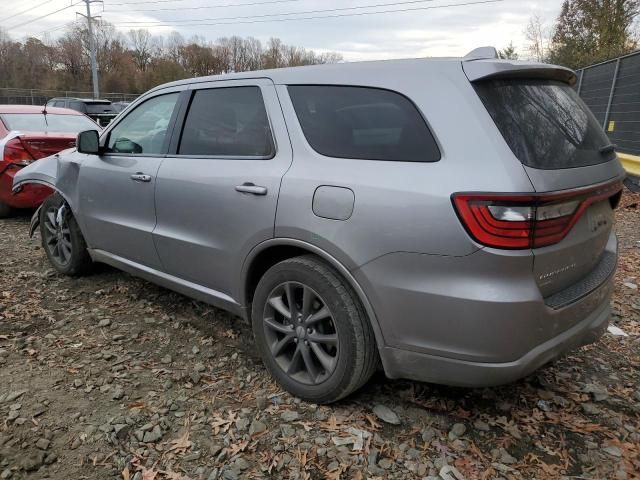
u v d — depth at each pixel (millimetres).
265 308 2896
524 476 2318
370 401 2826
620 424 2682
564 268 2359
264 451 2453
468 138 2197
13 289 4395
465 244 2127
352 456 2416
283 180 2711
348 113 2607
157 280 3758
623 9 22672
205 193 3125
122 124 3984
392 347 2426
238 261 2996
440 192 2182
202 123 3336
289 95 2869
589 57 22766
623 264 5156
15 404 2773
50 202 4672
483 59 2424
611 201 2764
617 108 10070
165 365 3229
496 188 2078
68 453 2422
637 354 3402
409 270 2273
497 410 2779
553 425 2670
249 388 2977
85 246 4496
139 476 2285
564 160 2320
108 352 3359
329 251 2508
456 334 2217
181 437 2543
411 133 2359
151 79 67188
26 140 6438
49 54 72125
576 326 2471
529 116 2332
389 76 2496
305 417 2699
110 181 3908
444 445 2500
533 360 2234
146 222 3639
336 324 2557
